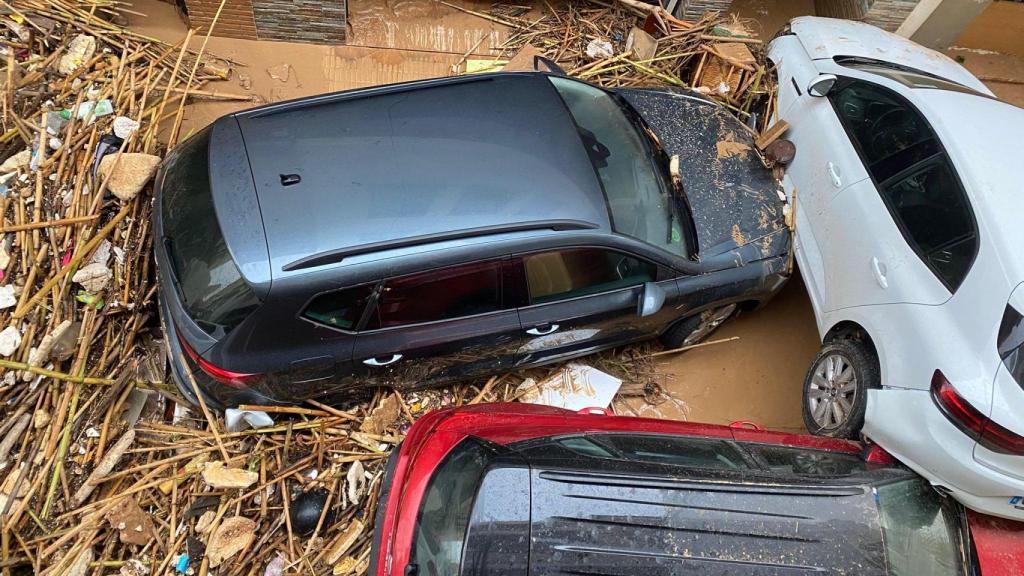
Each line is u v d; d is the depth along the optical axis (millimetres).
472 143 4098
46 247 4426
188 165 4125
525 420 3902
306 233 3678
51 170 4699
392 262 3727
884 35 5680
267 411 4250
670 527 3248
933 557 3514
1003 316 3545
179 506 4117
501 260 3920
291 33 5828
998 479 3482
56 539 3871
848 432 4273
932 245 3980
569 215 4000
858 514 3451
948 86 4949
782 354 5297
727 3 5945
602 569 3125
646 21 6219
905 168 4270
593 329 4547
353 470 4281
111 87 5188
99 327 4395
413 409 4641
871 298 4211
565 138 4273
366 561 4066
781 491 3436
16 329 4168
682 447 3818
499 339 4285
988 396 3484
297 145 3977
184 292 3826
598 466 3383
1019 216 3793
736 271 4605
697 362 5230
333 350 3967
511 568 3072
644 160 4668
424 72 5988
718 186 4797
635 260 4293
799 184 4898
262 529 4109
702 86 5906
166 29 5770
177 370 4160
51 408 4156
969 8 6195
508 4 6289
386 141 4035
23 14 5223
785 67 5465
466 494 3295
